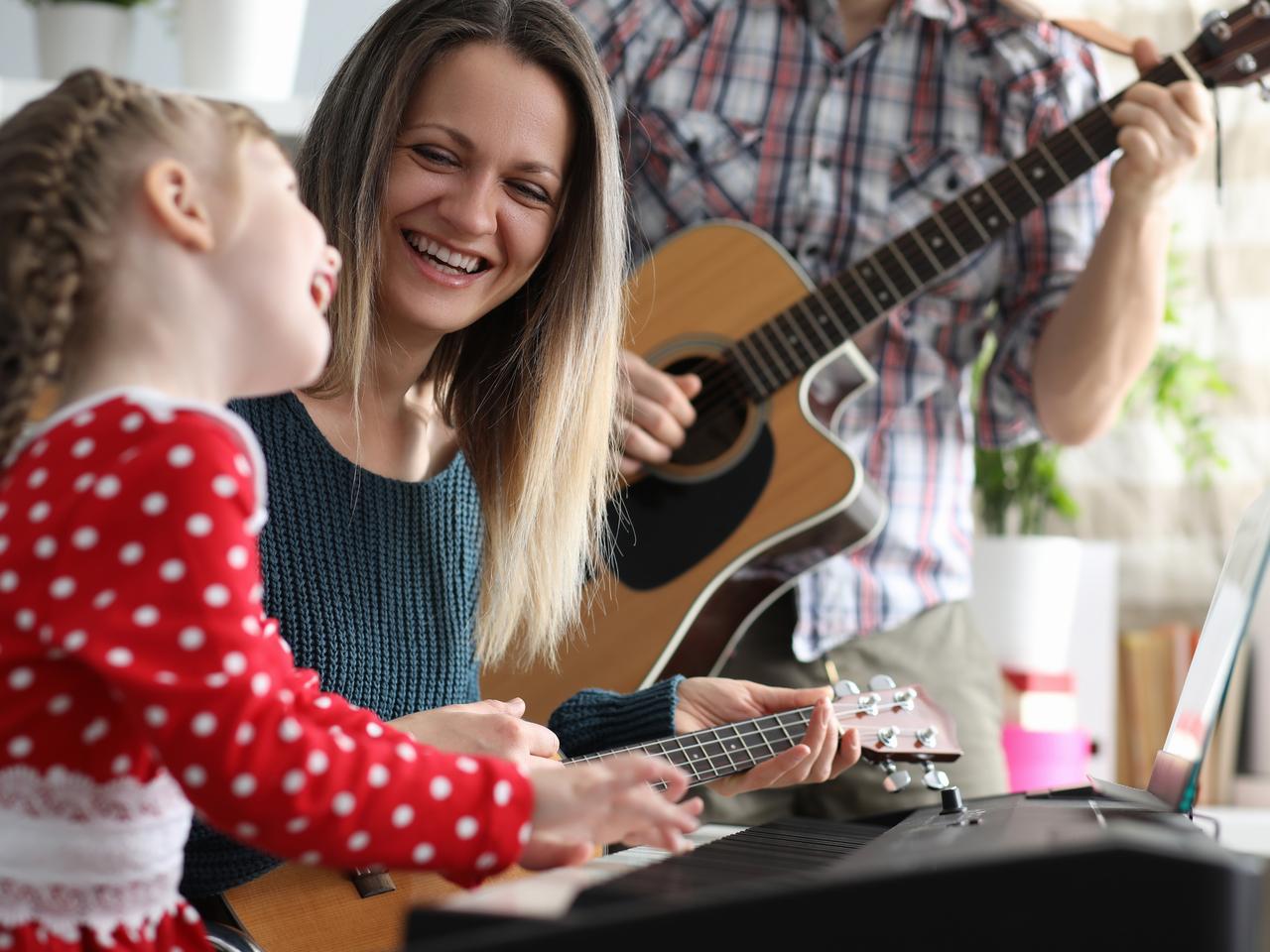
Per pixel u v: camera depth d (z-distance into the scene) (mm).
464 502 1395
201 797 750
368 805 777
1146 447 2881
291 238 862
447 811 800
